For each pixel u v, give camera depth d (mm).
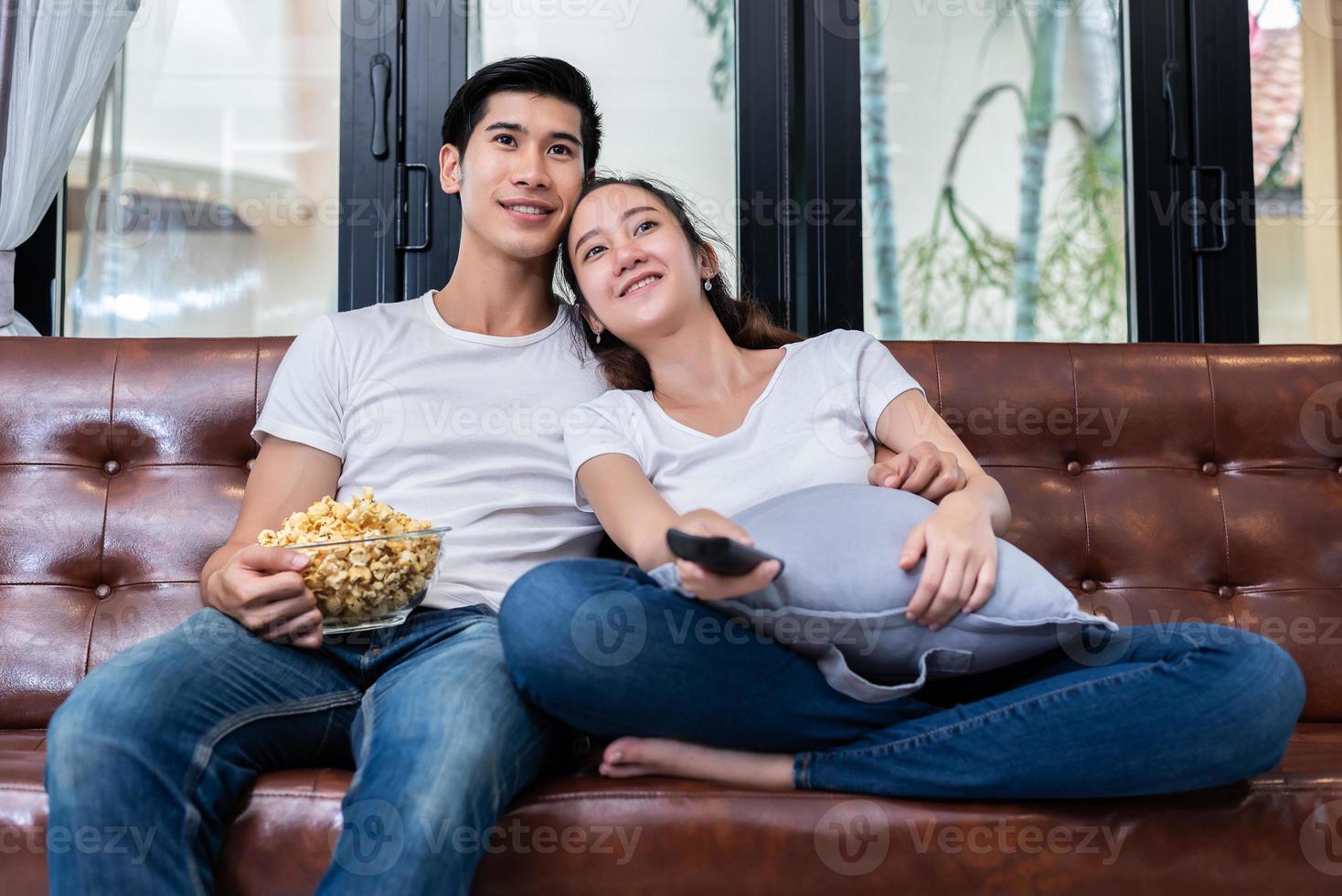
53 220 2150
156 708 1022
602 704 1058
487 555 1363
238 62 2203
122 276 2180
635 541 1178
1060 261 2277
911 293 2262
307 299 2199
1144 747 996
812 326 2213
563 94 1553
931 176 2268
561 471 1433
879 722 1095
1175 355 1657
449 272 2156
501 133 1511
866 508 1156
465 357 1484
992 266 2273
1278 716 1014
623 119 2238
